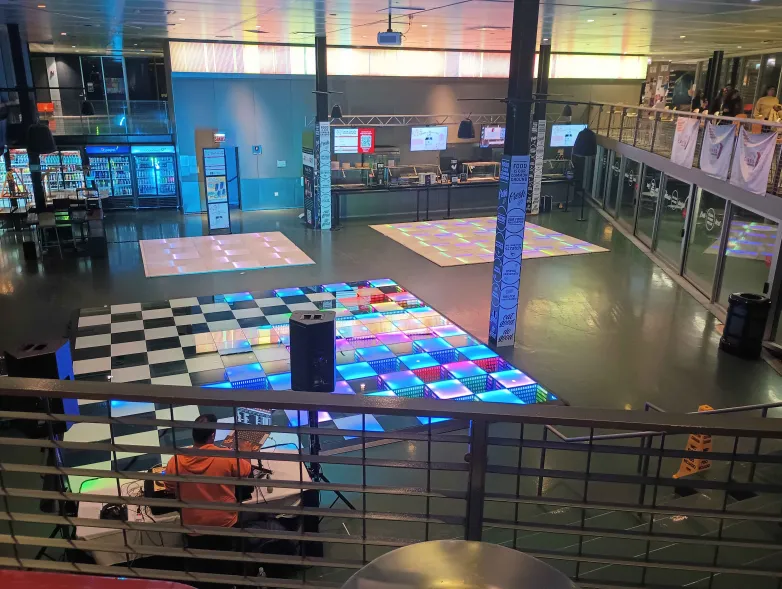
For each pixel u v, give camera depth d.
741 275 10.14
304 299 10.91
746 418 1.68
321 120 15.02
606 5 8.24
